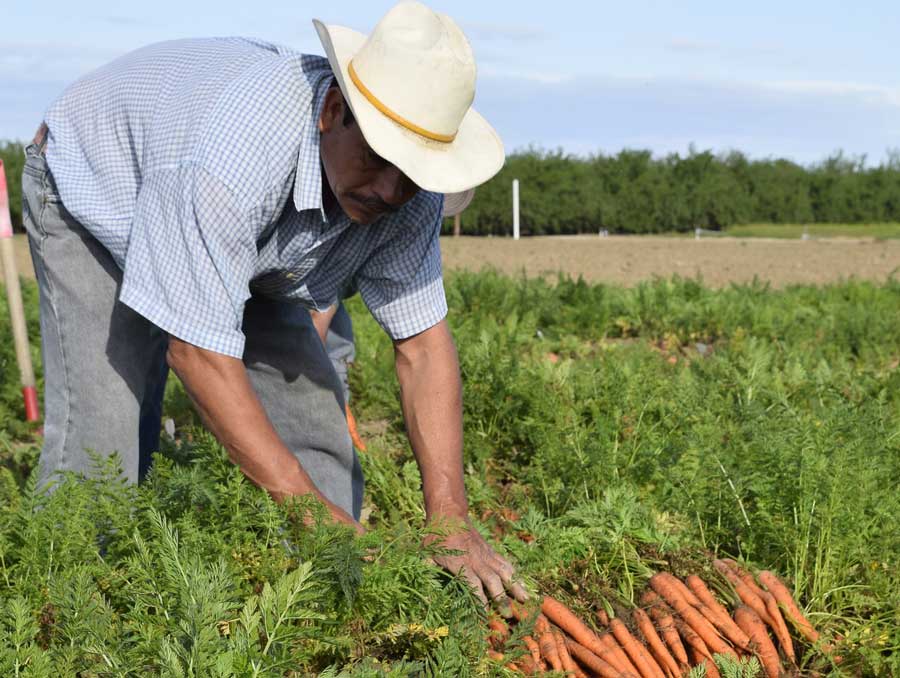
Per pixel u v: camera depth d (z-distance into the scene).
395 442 5.55
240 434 2.88
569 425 4.99
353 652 2.90
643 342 8.33
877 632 3.44
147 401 3.76
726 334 10.63
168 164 2.86
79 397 3.51
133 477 3.58
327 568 2.80
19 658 2.53
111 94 3.24
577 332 10.98
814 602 3.64
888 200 52.09
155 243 2.85
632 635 3.34
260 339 3.79
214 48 3.17
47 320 3.53
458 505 3.36
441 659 2.64
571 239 37.16
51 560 2.92
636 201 46.09
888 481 4.18
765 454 4.00
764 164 53.03
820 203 52.41
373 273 3.42
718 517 4.01
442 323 3.50
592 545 3.81
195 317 2.82
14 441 6.55
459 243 30.25
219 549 2.90
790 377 6.48
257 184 2.84
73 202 3.22
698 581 3.54
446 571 3.14
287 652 2.51
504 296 11.69
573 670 3.14
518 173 43.69
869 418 4.58
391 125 2.73
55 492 3.16
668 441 4.63
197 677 2.36
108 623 2.63
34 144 3.44
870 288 13.70
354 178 2.90
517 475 5.13
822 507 3.74
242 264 2.90
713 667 3.26
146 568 2.79
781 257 23.83
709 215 48.03
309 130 2.89
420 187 2.86
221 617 2.58
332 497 4.02
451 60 2.72
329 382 3.93
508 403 5.47
